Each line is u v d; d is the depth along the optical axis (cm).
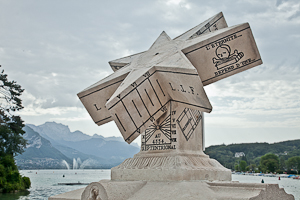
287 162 7512
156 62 789
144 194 707
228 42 785
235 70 819
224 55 797
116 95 698
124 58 996
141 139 894
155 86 772
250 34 782
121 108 709
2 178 3247
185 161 795
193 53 793
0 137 3775
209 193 679
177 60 751
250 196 635
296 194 2222
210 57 798
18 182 3428
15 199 2686
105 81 827
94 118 861
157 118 815
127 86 715
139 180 800
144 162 834
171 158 798
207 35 830
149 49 954
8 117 3925
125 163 871
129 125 727
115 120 704
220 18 967
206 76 816
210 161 895
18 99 3875
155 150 856
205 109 742
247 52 802
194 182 733
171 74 736
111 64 1007
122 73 838
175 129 833
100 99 839
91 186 667
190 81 709
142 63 839
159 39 995
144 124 764
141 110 751
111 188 672
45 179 7000
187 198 663
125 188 705
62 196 784
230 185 719
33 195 3052
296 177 5541
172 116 839
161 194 693
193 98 747
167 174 759
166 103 827
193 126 906
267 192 672
